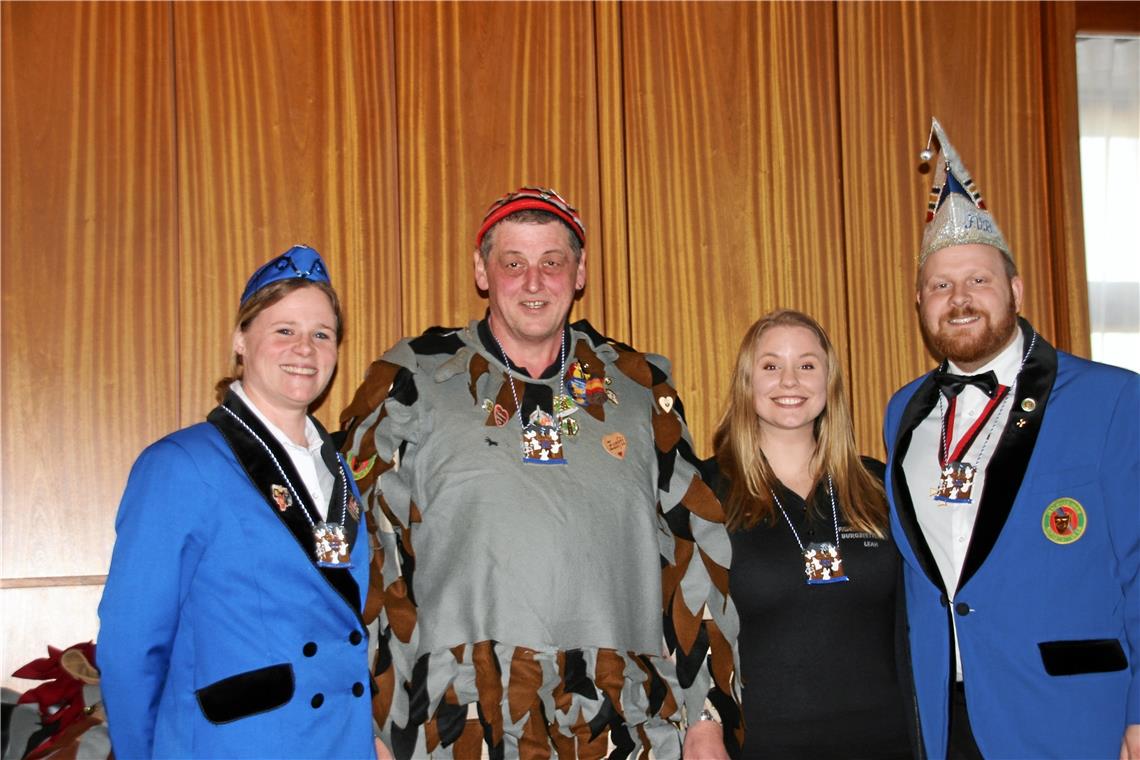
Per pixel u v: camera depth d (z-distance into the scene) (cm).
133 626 152
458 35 277
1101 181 304
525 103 278
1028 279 297
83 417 257
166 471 158
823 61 292
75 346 258
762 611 198
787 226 286
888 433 225
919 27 298
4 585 251
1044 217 299
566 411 198
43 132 261
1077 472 188
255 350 172
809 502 207
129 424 258
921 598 200
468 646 183
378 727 182
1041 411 195
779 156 288
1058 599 185
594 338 214
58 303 258
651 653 193
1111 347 301
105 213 261
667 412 208
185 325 262
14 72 262
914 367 288
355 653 170
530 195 200
